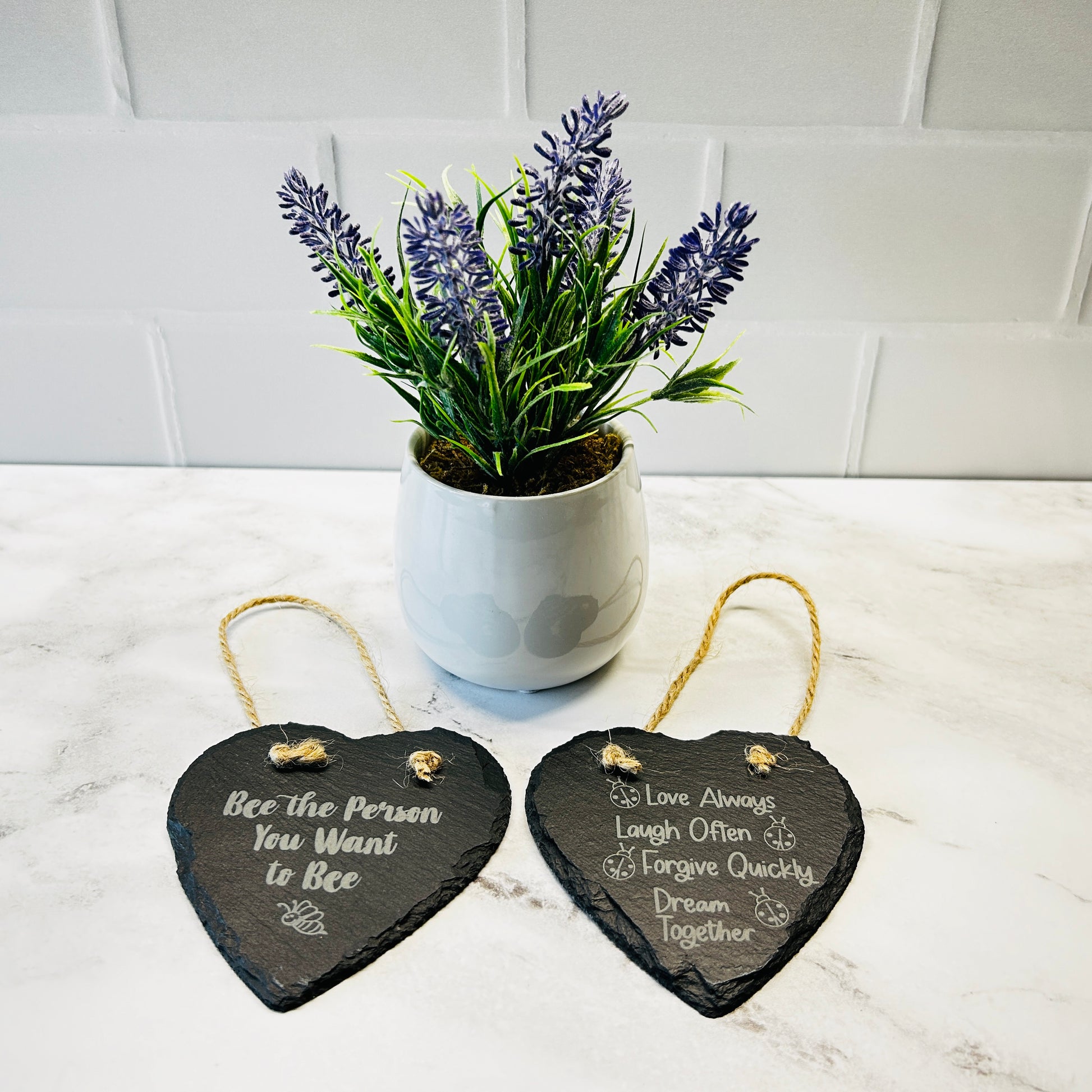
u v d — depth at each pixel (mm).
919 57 774
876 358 911
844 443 959
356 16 762
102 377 926
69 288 878
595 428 632
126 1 754
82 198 836
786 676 706
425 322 530
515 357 559
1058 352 904
